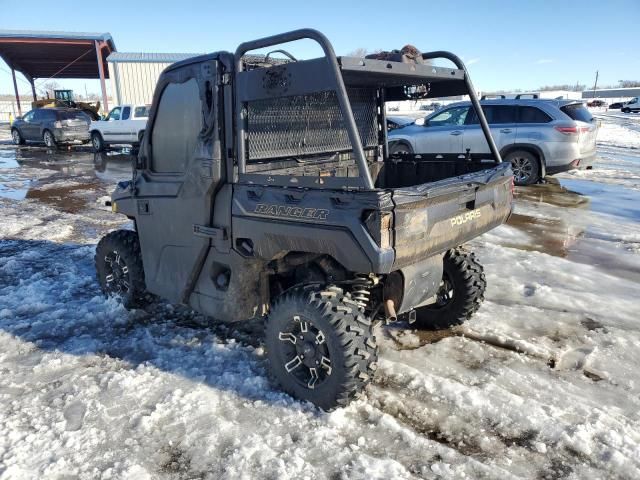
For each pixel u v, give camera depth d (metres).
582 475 2.60
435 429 2.96
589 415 3.06
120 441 2.86
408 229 2.75
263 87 3.01
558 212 8.55
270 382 3.41
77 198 10.38
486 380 3.46
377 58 3.37
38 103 30.81
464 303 4.03
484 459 2.72
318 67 2.74
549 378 3.50
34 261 6.18
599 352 3.84
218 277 3.62
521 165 10.66
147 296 4.56
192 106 3.51
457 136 11.04
